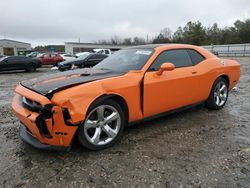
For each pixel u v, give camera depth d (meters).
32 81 3.53
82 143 3.15
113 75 3.56
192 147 3.42
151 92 3.74
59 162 3.03
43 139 2.96
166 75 3.94
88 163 3.00
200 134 3.89
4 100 6.89
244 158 3.10
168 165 2.94
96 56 15.97
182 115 4.84
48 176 2.74
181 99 4.27
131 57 4.21
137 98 3.61
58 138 2.91
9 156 3.19
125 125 3.65
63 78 3.44
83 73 3.75
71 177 2.71
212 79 4.84
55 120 2.83
